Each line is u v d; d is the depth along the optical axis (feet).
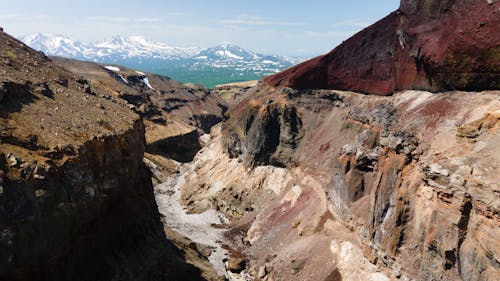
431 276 88.28
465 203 81.97
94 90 130.52
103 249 92.79
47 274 70.69
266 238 161.68
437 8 145.38
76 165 80.28
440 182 89.61
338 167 139.85
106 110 111.96
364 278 108.68
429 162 99.40
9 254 61.67
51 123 86.28
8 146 70.49
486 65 121.39
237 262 146.20
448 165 89.97
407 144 109.70
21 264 64.08
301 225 149.79
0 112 78.28
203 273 128.47
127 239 103.14
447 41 136.46
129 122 111.86
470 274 78.48
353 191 129.39
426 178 94.17
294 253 137.69
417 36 152.97
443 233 86.12
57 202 73.00
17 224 63.57
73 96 109.60
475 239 78.74
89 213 84.48
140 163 118.52
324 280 119.85
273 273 136.46
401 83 165.58
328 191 147.43
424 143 109.29
